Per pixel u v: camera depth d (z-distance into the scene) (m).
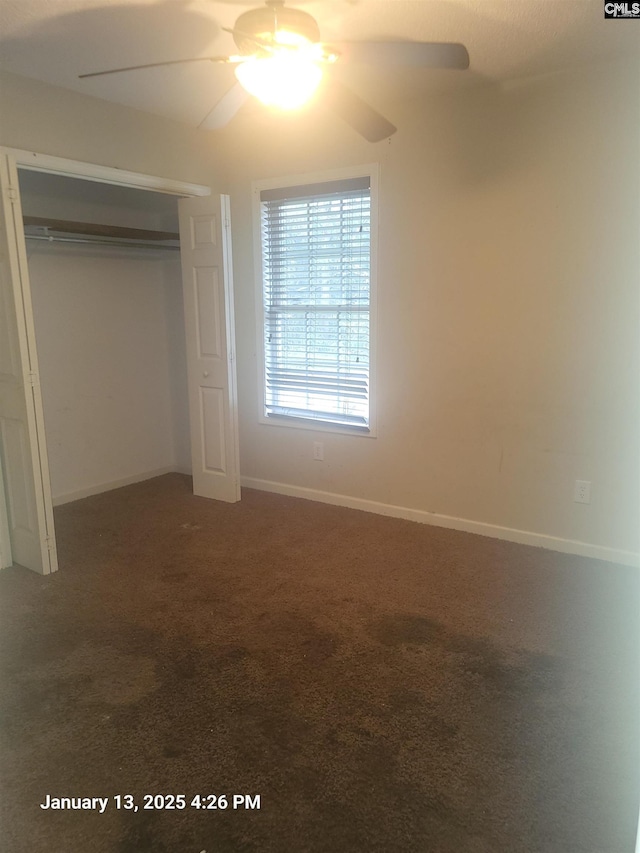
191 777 1.73
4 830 1.58
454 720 1.95
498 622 2.53
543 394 3.14
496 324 3.21
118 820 1.60
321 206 3.70
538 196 2.98
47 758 1.81
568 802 1.64
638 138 2.71
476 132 3.09
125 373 4.39
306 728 1.92
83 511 3.90
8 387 2.88
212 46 2.59
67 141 3.09
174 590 2.84
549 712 1.98
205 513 3.85
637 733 1.89
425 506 3.64
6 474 3.04
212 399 3.95
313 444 4.02
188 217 3.74
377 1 2.17
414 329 3.47
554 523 3.23
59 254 3.88
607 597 2.73
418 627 2.49
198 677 2.18
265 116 3.62
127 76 2.89
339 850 1.50
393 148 3.34
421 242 3.35
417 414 3.56
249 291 4.08
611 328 2.91
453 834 1.54
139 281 4.41
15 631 2.49
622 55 2.66
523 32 2.42
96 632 2.48
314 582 2.90
